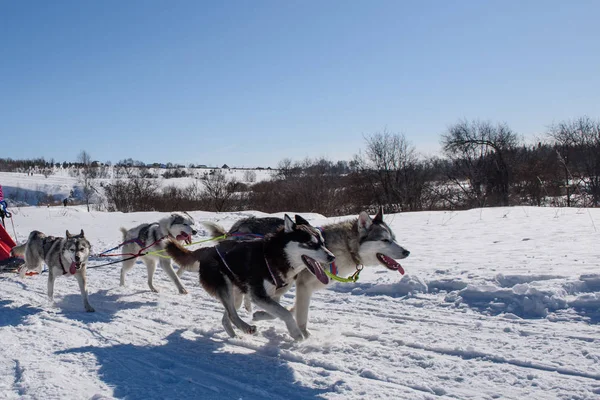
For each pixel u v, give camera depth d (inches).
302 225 204.8
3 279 366.9
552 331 193.5
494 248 362.0
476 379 155.4
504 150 1162.0
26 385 157.0
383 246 212.2
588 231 402.6
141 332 224.1
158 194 1181.1
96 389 155.6
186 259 235.5
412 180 1178.0
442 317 223.3
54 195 1638.8
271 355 190.4
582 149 1031.0
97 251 501.4
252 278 203.3
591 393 140.7
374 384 155.3
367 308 247.6
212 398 149.3
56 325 237.0
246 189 1242.0
